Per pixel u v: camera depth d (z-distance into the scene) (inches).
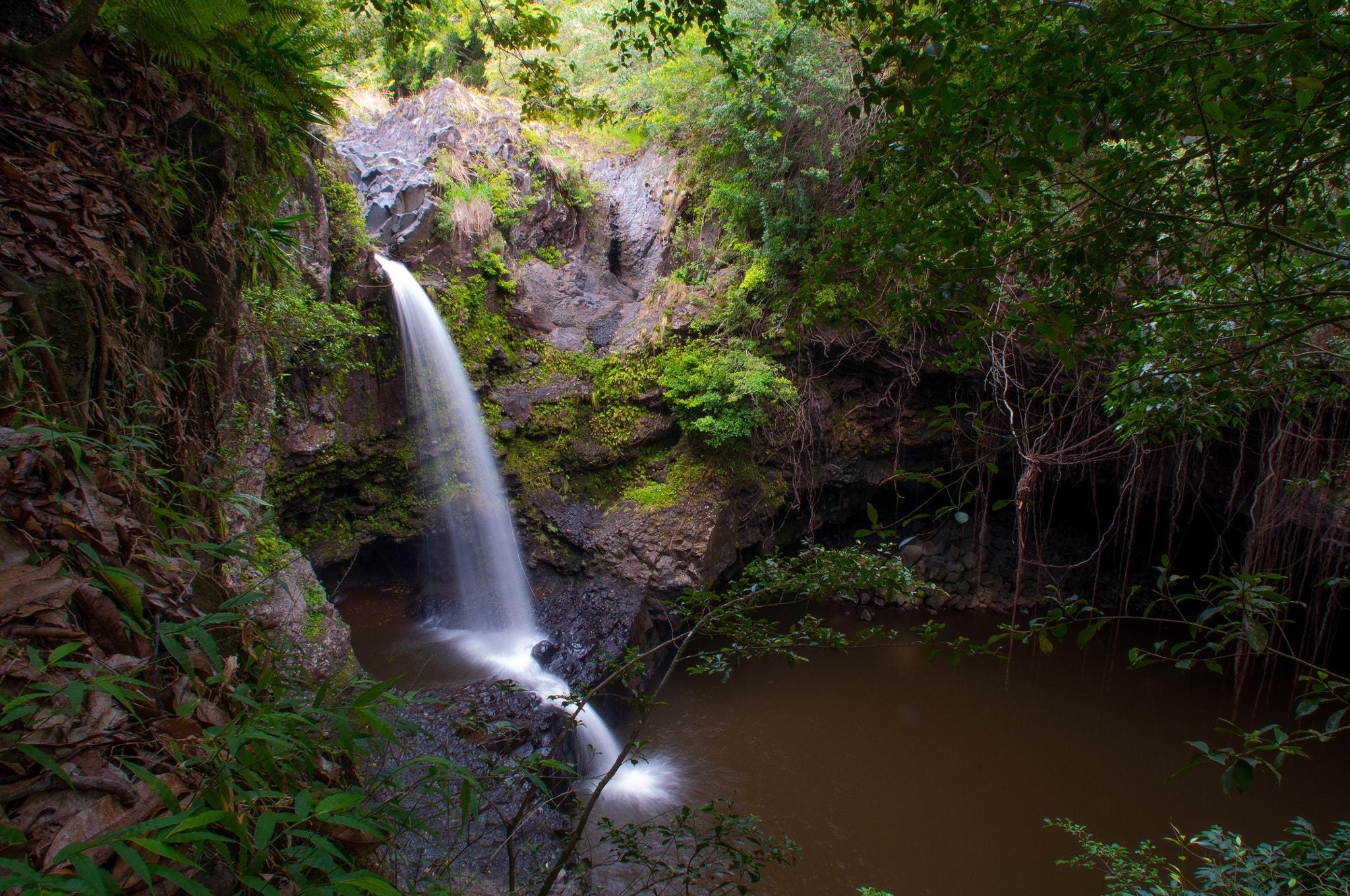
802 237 415.5
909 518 101.8
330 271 306.7
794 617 496.1
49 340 61.1
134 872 36.2
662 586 417.4
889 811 311.9
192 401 88.6
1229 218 83.2
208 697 51.6
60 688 36.3
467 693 293.4
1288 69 59.1
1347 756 350.3
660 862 122.0
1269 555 341.4
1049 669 440.8
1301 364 123.4
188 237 94.3
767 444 452.8
